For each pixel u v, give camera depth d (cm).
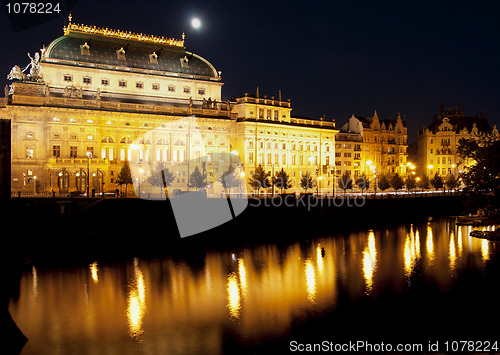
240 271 6488
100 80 13800
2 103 12375
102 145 13150
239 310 4912
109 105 13212
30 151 12338
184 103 15000
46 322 4541
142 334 4288
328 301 5200
